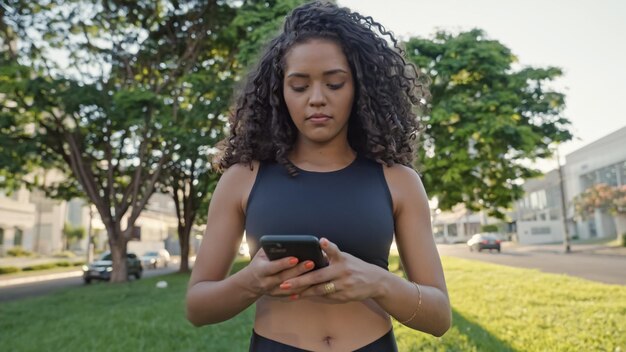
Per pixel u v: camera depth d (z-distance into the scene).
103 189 15.22
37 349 4.43
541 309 5.61
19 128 13.18
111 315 6.29
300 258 0.85
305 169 1.07
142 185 15.57
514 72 11.24
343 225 0.99
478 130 9.98
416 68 1.40
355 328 0.99
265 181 1.07
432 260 1.06
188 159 12.23
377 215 1.01
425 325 0.96
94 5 12.57
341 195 1.02
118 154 14.78
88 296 9.59
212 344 4.33
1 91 10.98
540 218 51.06
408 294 0.91
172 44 13.32
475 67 10.91
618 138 36.41
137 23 13.09
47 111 12.27
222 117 12.27
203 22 12.81
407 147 1.22
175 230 56.78
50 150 14.30
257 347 1.02
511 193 11.91
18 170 12.50
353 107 1.13
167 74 13.63
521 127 10.09
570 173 43.09
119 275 14.59
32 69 11.59
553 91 11.25
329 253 0.83
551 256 22.14
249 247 1.05
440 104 10.48
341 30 1.06
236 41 12.20
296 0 10.09
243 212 1.11
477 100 10.74
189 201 18.78
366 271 0.87
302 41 1.04
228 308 0.93
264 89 1.17
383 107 1.12
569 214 42.69
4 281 19.83
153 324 5.30
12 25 12.05
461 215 61.66
